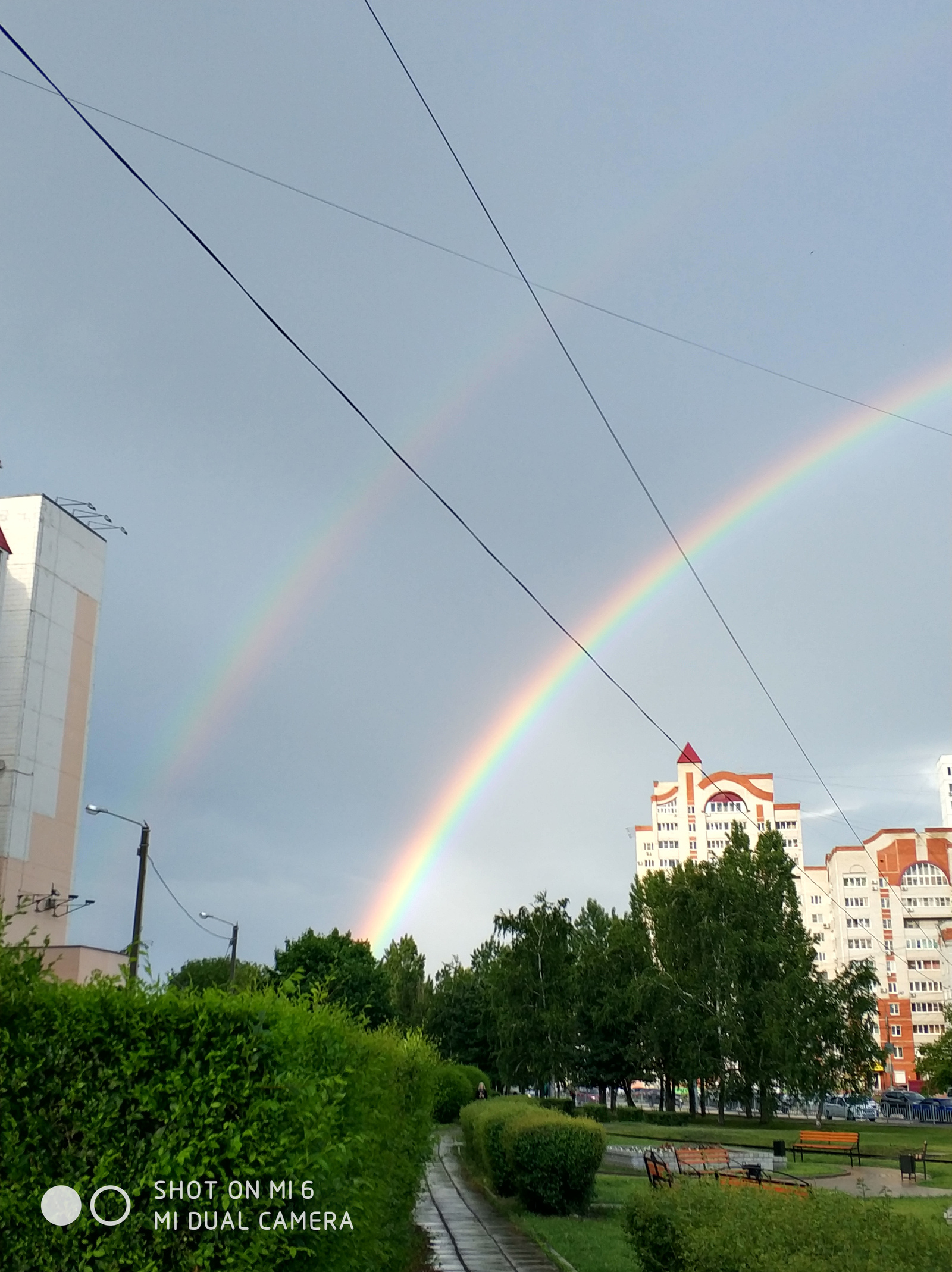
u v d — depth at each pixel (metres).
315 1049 7.89
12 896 48.19
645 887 73.19
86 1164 5.97
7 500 52.03
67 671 53.78
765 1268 6.44
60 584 53.44
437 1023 81.81
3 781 48.69
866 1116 72.62
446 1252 15.95
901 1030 129.00
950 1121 69.12
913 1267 6.33
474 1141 28.03
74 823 54.03
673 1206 8.69
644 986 60.69
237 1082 6.27
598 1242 16.78
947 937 129.12
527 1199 20.45
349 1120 8.75
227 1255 6.03
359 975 63.44
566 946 63.94
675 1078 62.78
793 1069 56.19
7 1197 5.86
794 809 163.88
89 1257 5.86
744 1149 37.69
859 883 135.00
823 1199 8.07
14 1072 5.99
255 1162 6.16
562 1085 63.59
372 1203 9.56
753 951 60.62
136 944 6.82
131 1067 6.12
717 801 165.75
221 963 55.28
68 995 6.21
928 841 134.50
